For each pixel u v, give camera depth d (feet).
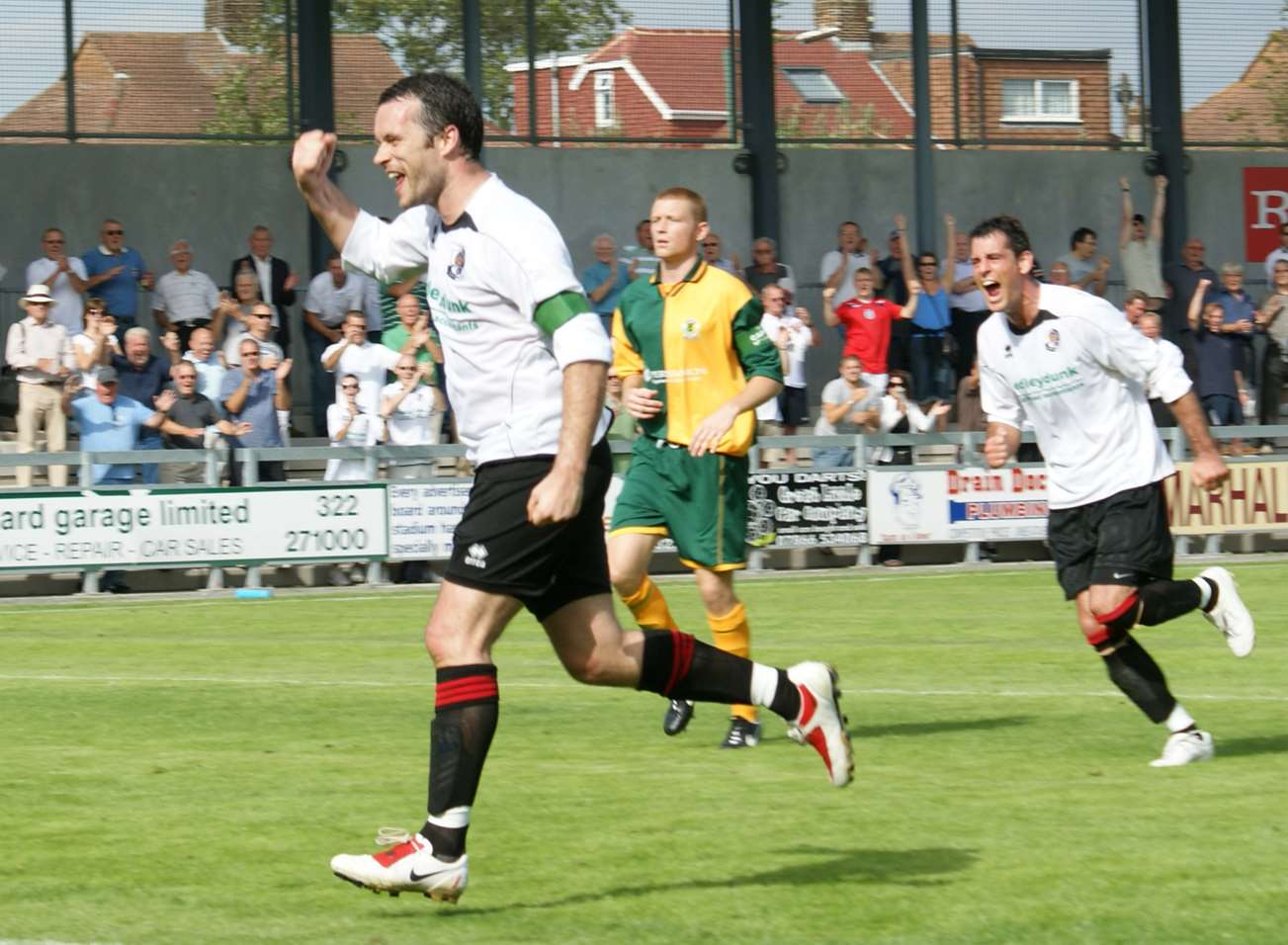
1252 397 149.79
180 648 78.18
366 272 34.06
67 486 107.96
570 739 53.06
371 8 149.89
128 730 55.52
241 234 147.54
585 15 155.84
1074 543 47.39
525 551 31.04
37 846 38.09
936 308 138.10
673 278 52.39
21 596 106.93
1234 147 170.50
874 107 162.20
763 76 158.81
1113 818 39.19
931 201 162.71
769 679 33.60
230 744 52.44
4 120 142.00
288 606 97.71
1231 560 123.65
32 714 59.00
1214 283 148.15
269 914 31.99
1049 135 166.50
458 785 30.68
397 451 113.60
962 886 33.09
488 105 153.99
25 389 111.34
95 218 144.15
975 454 125.08
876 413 124.88
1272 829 37.73
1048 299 46.29
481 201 31.12
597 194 156.66
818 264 161.48
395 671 70.03
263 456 110.22
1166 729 52.34
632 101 157.28
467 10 151.94
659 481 52.70
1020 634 81.20
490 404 31.32
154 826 40.16
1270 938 29.22
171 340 117.50
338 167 149.38
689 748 51.29
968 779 45.11
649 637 33.12
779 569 121.29
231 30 147.02
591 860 35.96
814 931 29.99
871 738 52.39
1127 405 46.62
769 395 51.11
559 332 30.22
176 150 146.00
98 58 143.95
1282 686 63.05
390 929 30.78
